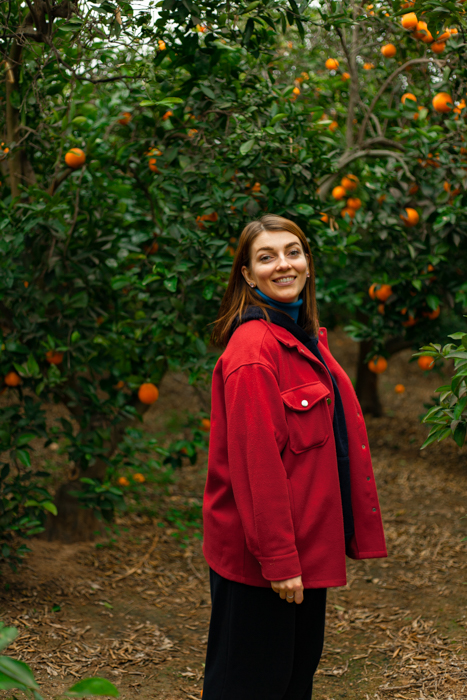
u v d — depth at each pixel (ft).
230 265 8.88
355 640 8.52
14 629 3.16
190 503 14.58
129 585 10.19
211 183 9.29
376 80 12.10
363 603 9.71
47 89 8.75
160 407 23.16
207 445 12.29
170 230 9.05
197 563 11.37
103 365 10.57
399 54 10.52
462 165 10.07
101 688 3.15
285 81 11.89
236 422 4.56
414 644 8.19
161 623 8.98
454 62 9.41
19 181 9.77
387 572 10.91
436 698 6.81
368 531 5.14
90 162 9.55
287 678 4.81
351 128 11.40
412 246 11.71
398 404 25.08
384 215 11.28
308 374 4.88
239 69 9.10
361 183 11.80
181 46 8.44
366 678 7.47
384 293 12.16
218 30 8.43
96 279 10.34
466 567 10.89
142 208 11.57
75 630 8.41
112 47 7.95
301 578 4.58
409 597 9.84
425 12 7.93
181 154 9.49
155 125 9.52
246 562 4.72
